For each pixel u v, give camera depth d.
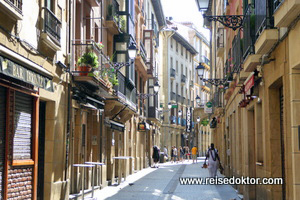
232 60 18.33
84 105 15.84
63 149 14.20
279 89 10.57
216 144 36.84
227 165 24.45
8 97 10.18
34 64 10.36
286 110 8.80
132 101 25.81
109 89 18.14
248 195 14.55
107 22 21.47
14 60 9.31
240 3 16.67
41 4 12.06
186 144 63.38
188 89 65.12
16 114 10.78
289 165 8.67
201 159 59.22
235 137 20.25
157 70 48.31
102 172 19.58
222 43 26.98
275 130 10.52
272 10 9.22
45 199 13.11
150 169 35.00
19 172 10.89
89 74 15.07
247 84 13.38
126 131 27.16
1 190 9.95
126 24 23.42
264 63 10.48
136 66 30.39
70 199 14.55
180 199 15.77
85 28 17.61
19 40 10.45
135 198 15.99
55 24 13.12
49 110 13.35
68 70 14.51
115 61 23.14
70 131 14.91
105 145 20.72
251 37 11.30
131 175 27.86
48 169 13.21
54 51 13.09
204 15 12.72
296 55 7.91
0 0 8.89
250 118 14.95
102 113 19.80
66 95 14.44
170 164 44.19
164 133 53.03
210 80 20.73
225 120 26.12
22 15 10.16
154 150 38.22
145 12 36.59
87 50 15.54
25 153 11.30
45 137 13.30
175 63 58.47
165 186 20.55
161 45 53.56
